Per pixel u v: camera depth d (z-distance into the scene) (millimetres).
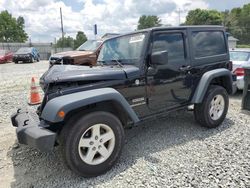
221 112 5570
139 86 4391
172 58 4809
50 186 3645
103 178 3764
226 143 4750
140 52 4434
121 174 3830
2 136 5461
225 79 5750
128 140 5023
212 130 5406
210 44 5512
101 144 3830
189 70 5066
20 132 3701
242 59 8547
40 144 3430
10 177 3924
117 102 3924
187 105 5180
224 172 3775
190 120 6031
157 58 4230
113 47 4949
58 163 4273
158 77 4609
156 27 4625
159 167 3977
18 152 4707
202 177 3666
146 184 3561
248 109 6465
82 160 3674
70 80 3826
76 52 11227
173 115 6383
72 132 3590
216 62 5566
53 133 3508
